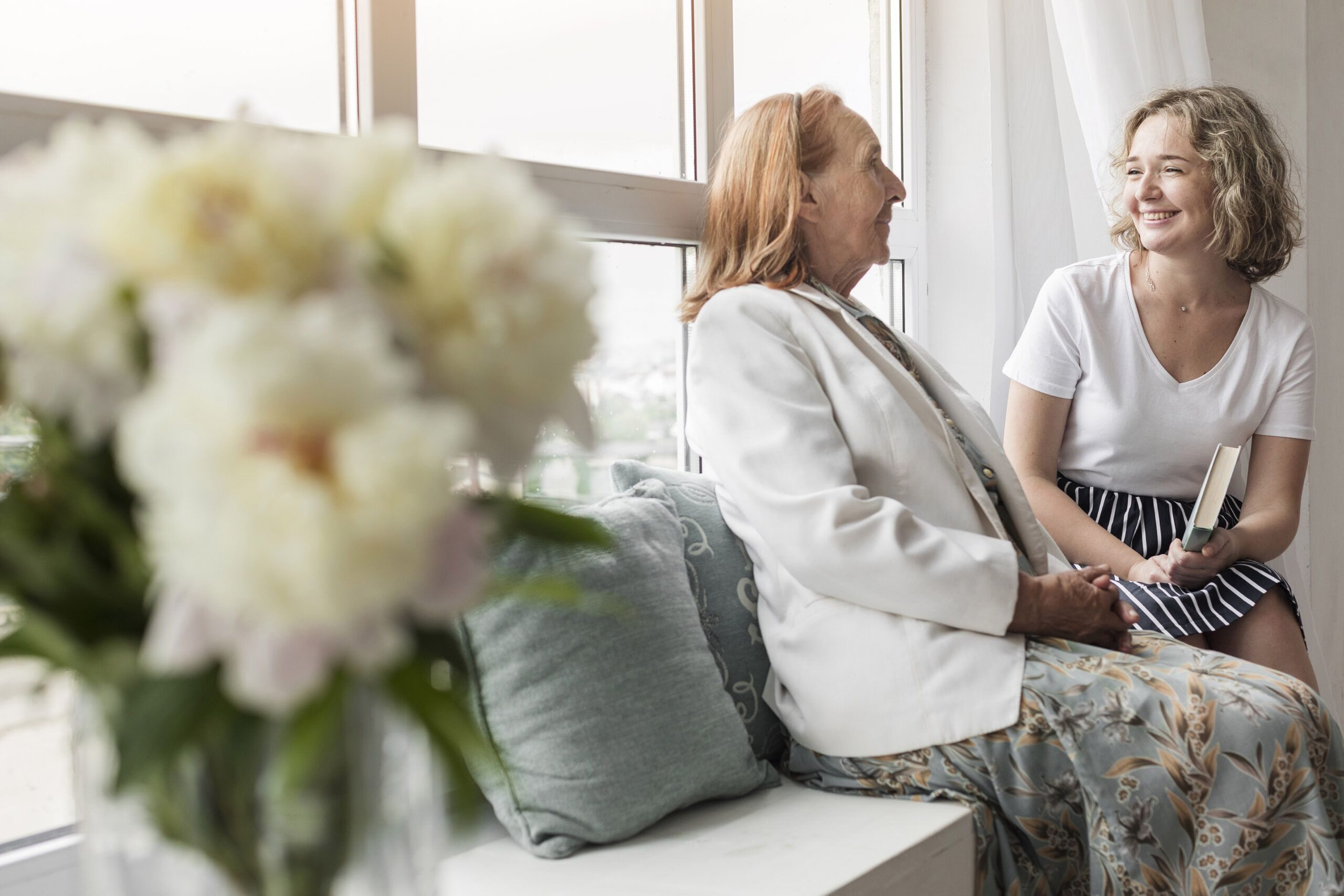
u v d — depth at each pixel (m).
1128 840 1.30
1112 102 2.21
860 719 1.41
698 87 1.99
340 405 0.45
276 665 0.47
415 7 1.51
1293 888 1.31
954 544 1.44
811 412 1.49
